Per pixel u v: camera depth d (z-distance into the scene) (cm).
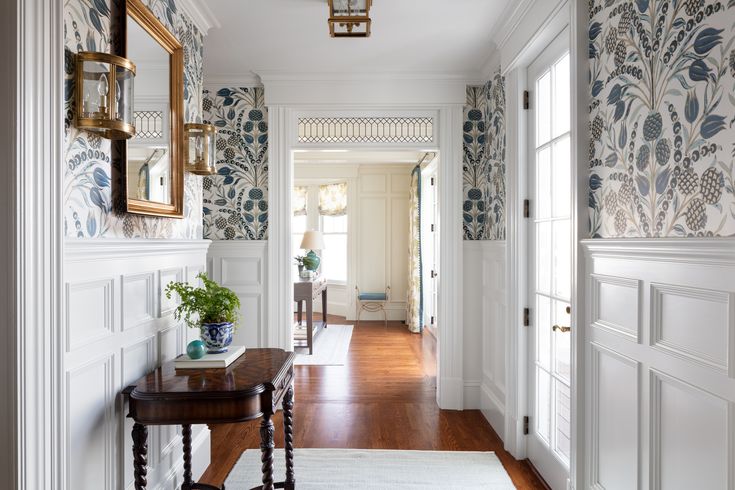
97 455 172
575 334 201
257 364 217
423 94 385
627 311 167
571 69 204
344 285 828
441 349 385
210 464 284
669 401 146
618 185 175
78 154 161
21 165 133
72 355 156
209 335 221
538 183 276
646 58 157
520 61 283
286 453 240
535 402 279
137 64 200
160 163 224
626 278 167
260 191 393
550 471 253
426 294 723
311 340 559
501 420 321
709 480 128
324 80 385
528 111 289
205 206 393
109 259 180
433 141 393
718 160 124
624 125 171
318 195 855
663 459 148
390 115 393
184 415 175
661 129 149
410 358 542
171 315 238
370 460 287
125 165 186
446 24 299
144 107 206
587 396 197
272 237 388
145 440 181
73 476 157
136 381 197
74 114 159
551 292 256
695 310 133
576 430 199
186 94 261
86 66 159
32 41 136
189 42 266
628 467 167
